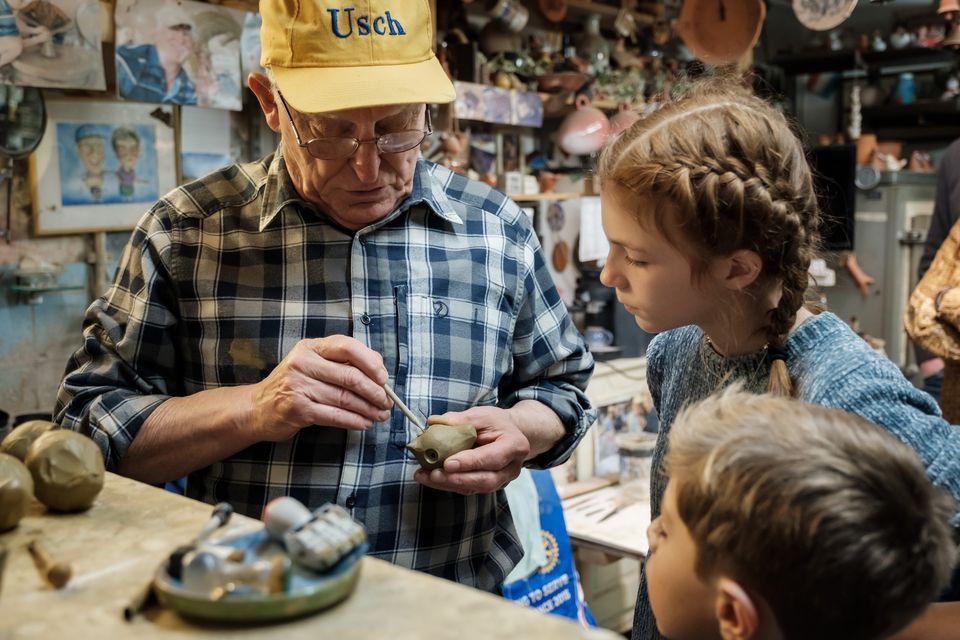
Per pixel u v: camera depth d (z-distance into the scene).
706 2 2.70
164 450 1.31
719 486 0.76
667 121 1.05
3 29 1.98
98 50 2.14
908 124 4.94
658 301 1.06
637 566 3.05
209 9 2.33
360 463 1.35
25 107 2.18
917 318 2.39
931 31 4.31
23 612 0.62
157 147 2.47
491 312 1.47
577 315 3.41
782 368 1.04
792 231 1.01
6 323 2.27
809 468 0.73
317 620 0.60
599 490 2.88
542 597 2.32
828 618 0.72
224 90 2.39
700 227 0.99
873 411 0.95
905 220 4.48
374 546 1.35
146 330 1.37
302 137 1.29
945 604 0.92
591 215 3.49
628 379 3.14
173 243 1.39
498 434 1.33
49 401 2.36
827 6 2.28
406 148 1.30
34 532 0.76
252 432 1.27
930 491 0.77
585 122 3.21
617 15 3.58
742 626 0.74
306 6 1.25
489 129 3.34
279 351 1.38
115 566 0.69
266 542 0.65
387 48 1.27
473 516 1.43
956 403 2.39
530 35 3.32
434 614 0.60
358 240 1.40
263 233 1.39
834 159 4.03
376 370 1.25
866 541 0.70
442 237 1.46
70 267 2.37
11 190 2.24
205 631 0.59
